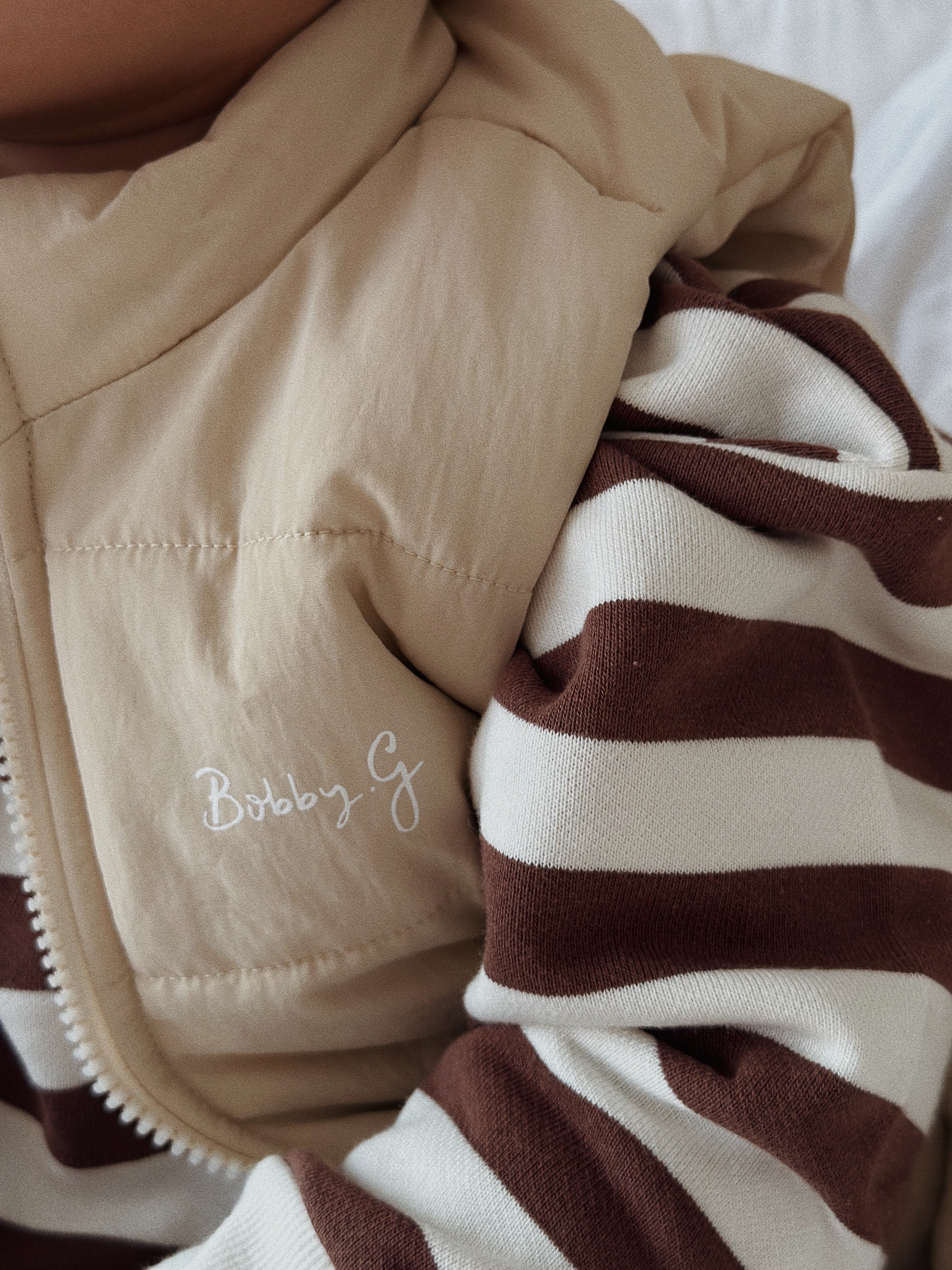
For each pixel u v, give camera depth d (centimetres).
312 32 20
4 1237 24
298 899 20
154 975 21
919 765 22
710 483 18
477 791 20
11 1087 24
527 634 20
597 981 18
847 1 35
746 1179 18
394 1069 23
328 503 18
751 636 19
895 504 18
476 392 18
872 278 33
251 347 20
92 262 19
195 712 19
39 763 20
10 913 22
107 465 20
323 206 20
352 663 19
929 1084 21
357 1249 17
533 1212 17
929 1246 24
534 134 20
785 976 18
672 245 21
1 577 20
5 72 18
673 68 23
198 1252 19
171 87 20
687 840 18
